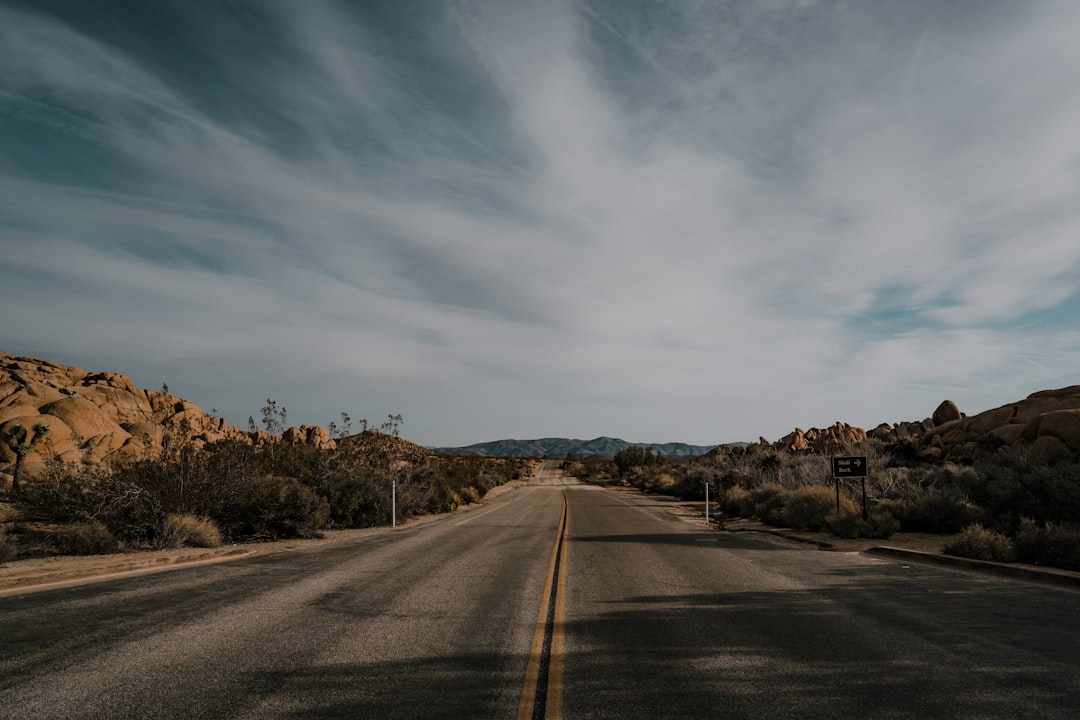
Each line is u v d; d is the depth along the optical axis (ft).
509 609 26.58
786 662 19.02
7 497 51.75
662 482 172.04
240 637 21.75
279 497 58.49
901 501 61.98
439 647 20.62
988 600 28.30
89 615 24.91
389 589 31.19
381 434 105.29
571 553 45.83
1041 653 19.84
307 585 32.19
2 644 20.62
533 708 15.21
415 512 92.73
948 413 136.87
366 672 17.97
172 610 25.96
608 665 18.74
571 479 307.78
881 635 22.20
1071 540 36.94
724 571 37.29
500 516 85.92
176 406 138.72
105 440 103.55
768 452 138.82
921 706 15.31
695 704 15.53
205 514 54.60
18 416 98.94
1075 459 75.00
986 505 59.00
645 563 40.75
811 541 53.36
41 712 14.80
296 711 14.96
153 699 15.70
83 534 44.24
